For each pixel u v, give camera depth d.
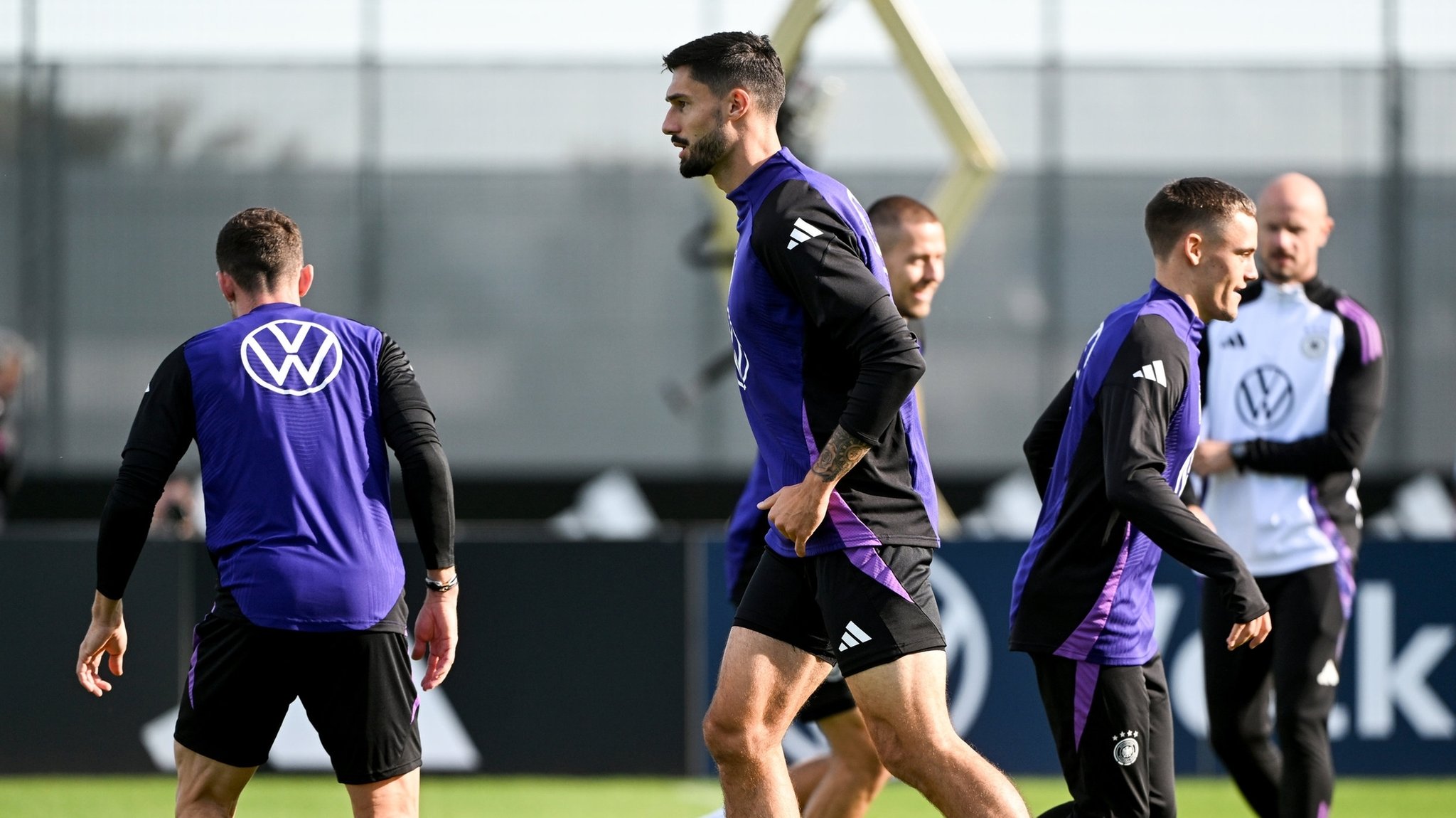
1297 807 15.33
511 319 37.81
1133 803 12.35
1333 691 15.77
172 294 37.78
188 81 37.78
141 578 22.06
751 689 11.71
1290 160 37.78
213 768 11.93
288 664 11.80
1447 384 37.50
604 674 22.27
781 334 11.43
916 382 10.89
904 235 15.38
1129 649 12.33
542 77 37.72
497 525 37.72
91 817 19.66
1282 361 16.42
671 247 37.78
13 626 21.97
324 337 12.24
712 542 22.41
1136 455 11.66
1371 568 21.83
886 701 11.29
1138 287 37.84
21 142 37.59
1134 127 37.84
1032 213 37.84
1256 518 15.97
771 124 11.82
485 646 22.23
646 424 37.81
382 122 37.81
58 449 37.34
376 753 11.92
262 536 11.75
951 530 28.28
